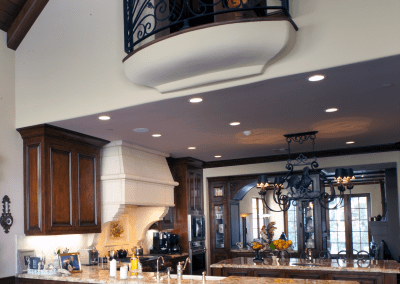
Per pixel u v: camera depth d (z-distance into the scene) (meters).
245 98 4.04
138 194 6.00
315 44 3.26
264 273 5.63
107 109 4.30
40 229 4.66
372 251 9.38
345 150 7.43
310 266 5.44
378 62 3.11
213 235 9.00
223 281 3.88
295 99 4.16
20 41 5.05
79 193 5.24
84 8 4.64
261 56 3.32
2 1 4.64
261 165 8.36
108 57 4.38
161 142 6.20
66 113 4.58
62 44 4.74
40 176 4.74
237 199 9.65
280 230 13.73
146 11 4.20
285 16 3.43
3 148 4.71
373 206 13.63
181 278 4.16
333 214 14.13
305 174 5.63
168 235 7.39
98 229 5.53
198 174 8.47
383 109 4.66
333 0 3.23
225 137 6.04
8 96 4.89
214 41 3.29
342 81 3.60
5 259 4.58
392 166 7.72
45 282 4.58
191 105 4.21
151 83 3.88
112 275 4.45
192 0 4.82
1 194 4.60
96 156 5.70
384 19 3.04
